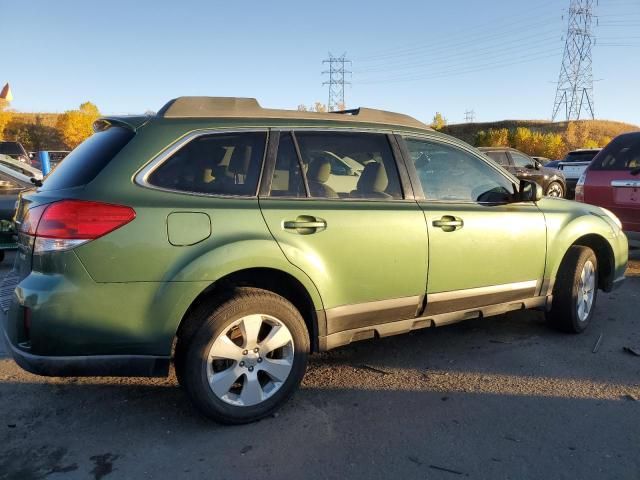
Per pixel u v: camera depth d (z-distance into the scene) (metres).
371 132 3.87
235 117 3.43
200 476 2.77
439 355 4.41
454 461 2.91
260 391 3.29
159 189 3.07
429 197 4.00
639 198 6.89
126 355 3.00
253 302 3.19
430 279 3.88
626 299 6.01
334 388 3.79
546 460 2.92
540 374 4.03
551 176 16.88
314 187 3.54
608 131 83.25
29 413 3.41
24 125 81.38
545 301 4.66
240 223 3.18
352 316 3.60
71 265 2.85
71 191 2.98
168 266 2.99
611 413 3.44
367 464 2.88
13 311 2.98
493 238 4.17
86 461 2.89
